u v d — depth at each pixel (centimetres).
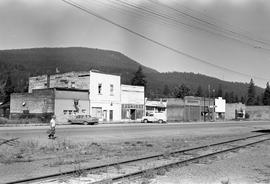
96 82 6831
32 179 1143
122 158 1836
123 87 7400
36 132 3572
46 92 6325
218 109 11394
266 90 18400
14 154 1894
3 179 1198
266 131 4872
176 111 9369
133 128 4875
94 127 4841
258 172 1476
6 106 7444
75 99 6462
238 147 2427
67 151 2116
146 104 8431
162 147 2478
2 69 19275
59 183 1138
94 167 1396
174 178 1284
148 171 1333
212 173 1413
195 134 4012
